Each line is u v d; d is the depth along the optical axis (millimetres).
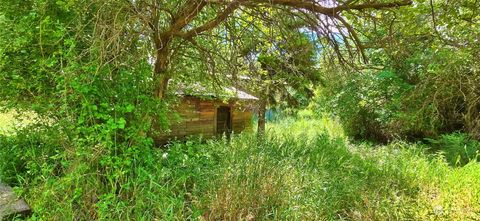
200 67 5422
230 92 7008
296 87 8555
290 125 14062
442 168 5957
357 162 6004
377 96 10938
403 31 3428
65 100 3156
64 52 3287
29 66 3764
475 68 4336
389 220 3869
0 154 4133
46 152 3670
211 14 4309
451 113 8242
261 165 4184
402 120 8664
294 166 4852
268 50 4668
